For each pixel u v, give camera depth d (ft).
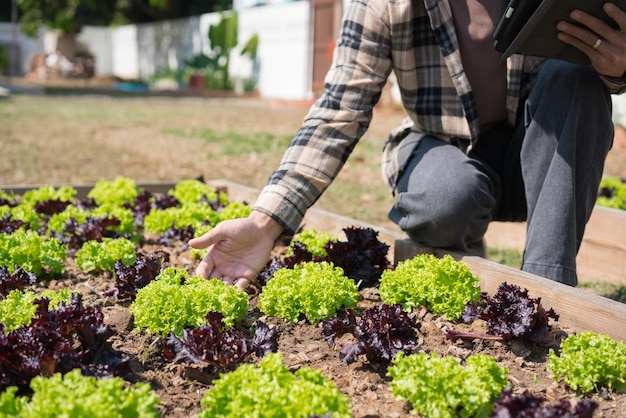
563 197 10.08
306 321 9.84
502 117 11.51
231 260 9.80
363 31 10.82
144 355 8.43
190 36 94.73
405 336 8.66
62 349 7.55
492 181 11.51
